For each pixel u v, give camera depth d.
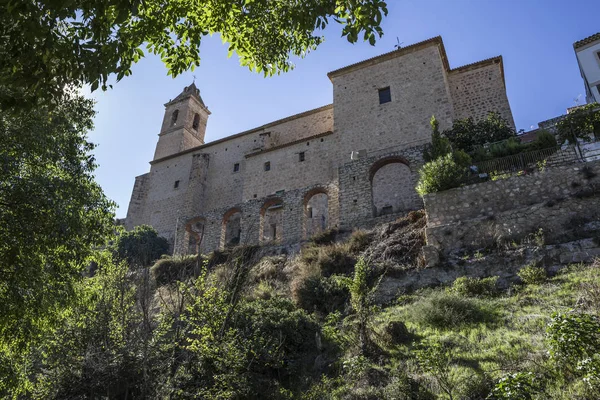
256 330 11.85
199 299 11.88
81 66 6.45
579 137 18.72
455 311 11.88
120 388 11.11
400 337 11.34
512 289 12.70
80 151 11.42
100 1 6.03
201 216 28.72
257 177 33.53
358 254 18.53
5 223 9.18
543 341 8.99
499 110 28.89
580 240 13.14
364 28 7.25
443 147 21.44
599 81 26.20
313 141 32.34
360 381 9.77
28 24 5.76
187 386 10.62
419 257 15.93
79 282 11.63
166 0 8.30
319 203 31.41
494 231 15.21
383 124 29.16
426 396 8.34
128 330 12.63
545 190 15.71
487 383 8.03
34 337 10.14
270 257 21.91
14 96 6.54
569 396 6.95
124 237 32.56
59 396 11.05
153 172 43.16
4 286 9.34
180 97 50.91
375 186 28.03
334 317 13.57
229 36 9.69
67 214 9.93
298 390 10.88
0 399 10.38
